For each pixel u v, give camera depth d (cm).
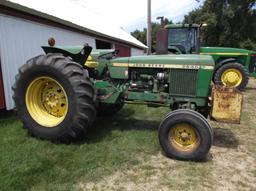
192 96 352
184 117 302
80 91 327
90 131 396
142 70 376
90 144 343
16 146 330
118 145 343
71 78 329
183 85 353
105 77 405
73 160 295
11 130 393
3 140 350
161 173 277
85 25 838
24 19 554
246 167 296
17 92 362
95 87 376
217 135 406
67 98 333
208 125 298
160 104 373
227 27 2784
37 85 359
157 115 496
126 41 1320
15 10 527
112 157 306
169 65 355
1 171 264
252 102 670
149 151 328
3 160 289
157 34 385
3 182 246
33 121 356
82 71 339
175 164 298
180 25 682
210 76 341
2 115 496
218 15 2764
